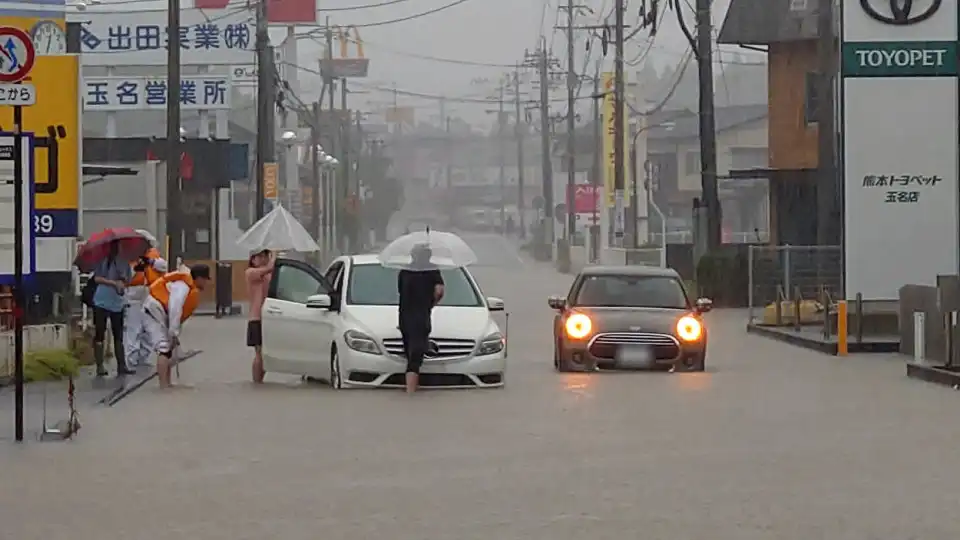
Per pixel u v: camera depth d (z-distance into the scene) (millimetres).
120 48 97125
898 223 51156
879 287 51312
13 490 22469
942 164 51094
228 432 28891
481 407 32406
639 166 152750
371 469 24062
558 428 28828
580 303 43438
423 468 24094
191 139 84750
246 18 97938
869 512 20016
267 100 86688
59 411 32750
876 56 50906
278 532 19047
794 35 87562
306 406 33031
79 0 94000
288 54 138375
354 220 169375
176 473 23953
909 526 19047
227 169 84750
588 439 27266
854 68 50938
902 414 30984
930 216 51156
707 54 80562
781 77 90938
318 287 40219
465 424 29516
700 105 81688
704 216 81500
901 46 50906
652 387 36812
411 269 35125
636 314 42250
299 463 24812
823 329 55531
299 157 150875
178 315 38062
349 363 36188
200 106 93750
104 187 83812
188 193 86438
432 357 36219
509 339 58219
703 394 35062
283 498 21531
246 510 20625
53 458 25703
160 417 31531
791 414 31016
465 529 19078
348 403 33375
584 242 144875
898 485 22109
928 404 32938
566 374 40844
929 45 50875
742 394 35094
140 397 35844
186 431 29125
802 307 61969
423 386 36438
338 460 25078
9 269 28922
